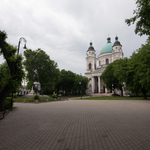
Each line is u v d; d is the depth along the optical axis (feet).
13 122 26.94
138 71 94.12
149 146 14.43
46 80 145.18
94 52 265.54
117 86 165.07
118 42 232.73
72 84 216.54
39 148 14.23
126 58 136.36
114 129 21.17
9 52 44.19
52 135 18.53
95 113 37.76
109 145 14.76
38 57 139.74
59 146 14.65
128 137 17.37
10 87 40.16
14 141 16.51
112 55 232.94
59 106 57.77
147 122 25.99
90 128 21.90
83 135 18.33
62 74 208.13
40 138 17.39
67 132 19.83
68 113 38.01
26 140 16.78
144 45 93.20
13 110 45.21
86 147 14.28
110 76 162.71
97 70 237.66
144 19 26.86
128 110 43.45
